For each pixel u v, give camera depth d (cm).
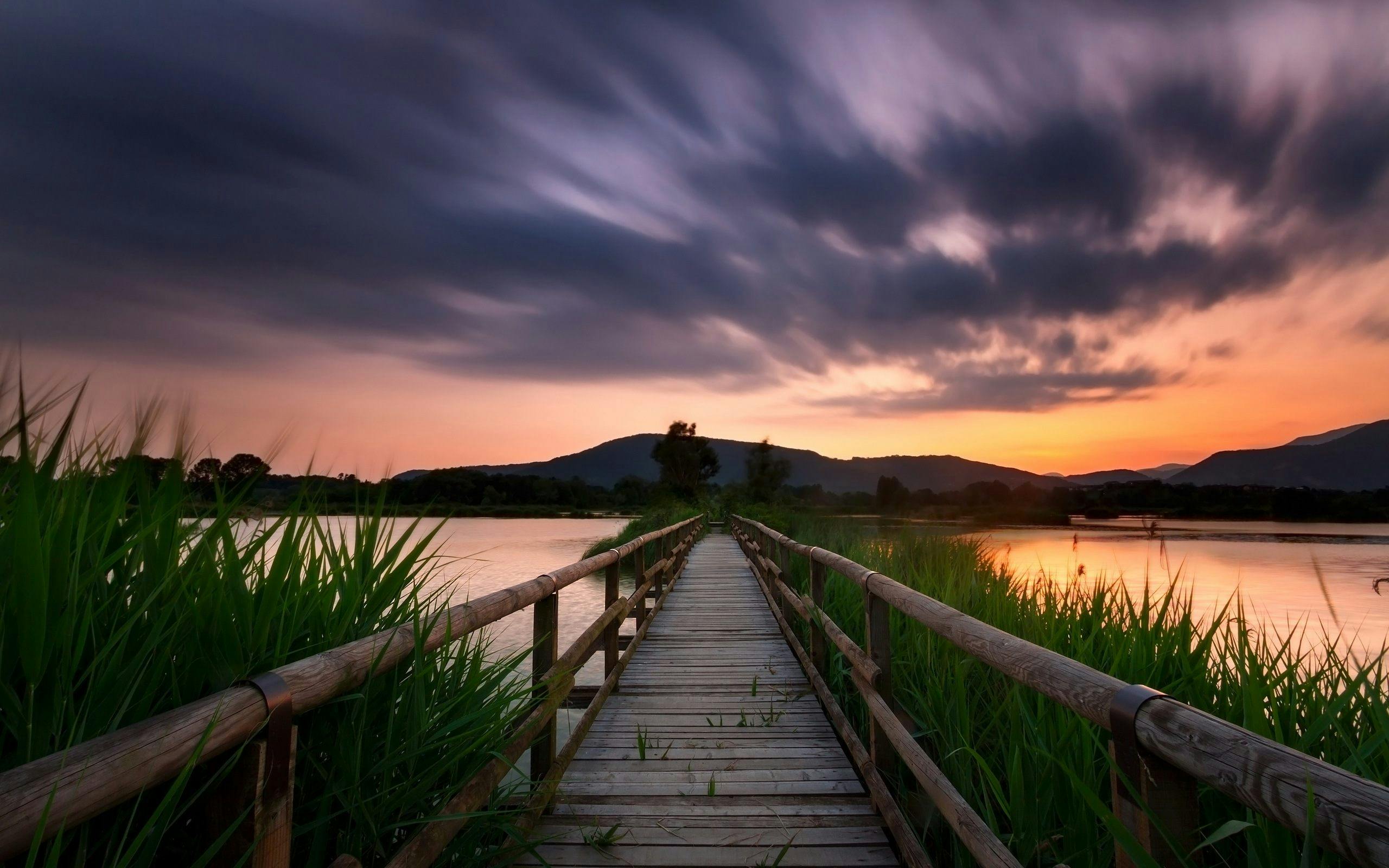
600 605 1179
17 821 82
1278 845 141
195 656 151
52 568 125
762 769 357
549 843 281
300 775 170
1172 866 111
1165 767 114
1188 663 261
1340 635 243
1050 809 218
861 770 314
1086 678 136
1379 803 74
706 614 831
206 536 157
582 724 365
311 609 181
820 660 479
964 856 239
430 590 254
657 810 309
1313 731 194
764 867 261
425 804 205
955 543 829
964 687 271
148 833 108
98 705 129
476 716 202
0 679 117
